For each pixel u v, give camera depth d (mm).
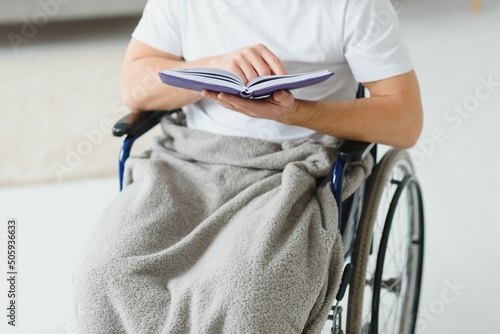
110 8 4254
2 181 2852
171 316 1316
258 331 1278
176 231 1489
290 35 1604
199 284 1329
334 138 1638
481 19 4496
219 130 1672
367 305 2186
